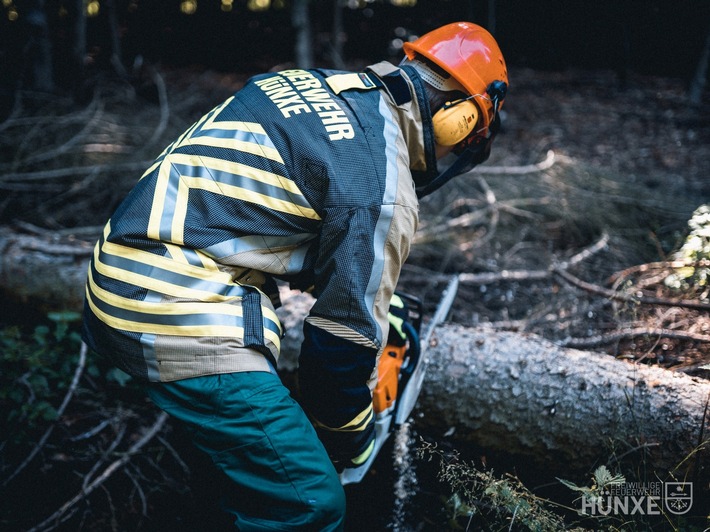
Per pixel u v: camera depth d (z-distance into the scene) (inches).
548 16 253.0
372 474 70.6
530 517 55.2
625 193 135.3
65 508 65.6
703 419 56.0
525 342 70.0
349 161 44.9
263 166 45.5
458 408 68.5
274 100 47.9
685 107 219.0
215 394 44.9
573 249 120.4
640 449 60.7
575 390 64.2
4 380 76.5
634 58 262.4
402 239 45.2
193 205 46.1
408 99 49.5
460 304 102.3
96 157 138.6
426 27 280.1
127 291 46.1
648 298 88.4
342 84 48.9
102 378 84.9
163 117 157.2
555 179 139.8
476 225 129.3
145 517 68.9
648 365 69.1
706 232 81.2
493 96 53.7
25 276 90.5
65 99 166.6
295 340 73.2
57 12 199.3
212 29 266.1
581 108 219.6
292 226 46.5
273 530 43.8
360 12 292.2
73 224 120.5
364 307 44.5
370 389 48.8
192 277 45.4
